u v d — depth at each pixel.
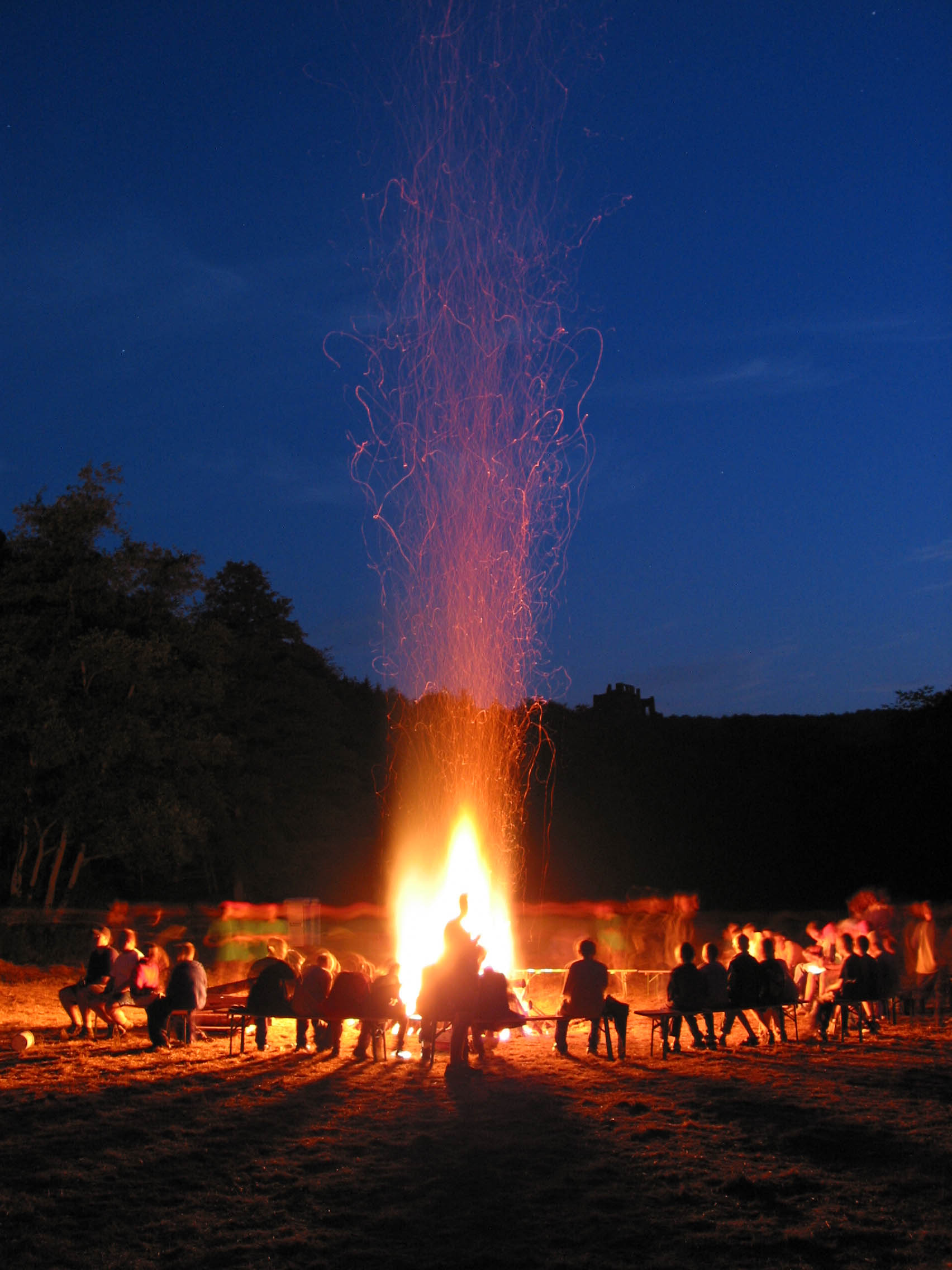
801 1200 5.90
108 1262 5.14
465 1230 5.52
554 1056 10.34
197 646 28.86
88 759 26.20
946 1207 5.77
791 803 38.44
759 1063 9.80
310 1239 5.39
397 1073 9.41
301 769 36.47
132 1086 8.69
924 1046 10.73
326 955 10.81
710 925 29.92
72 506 27.86
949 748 35.75
